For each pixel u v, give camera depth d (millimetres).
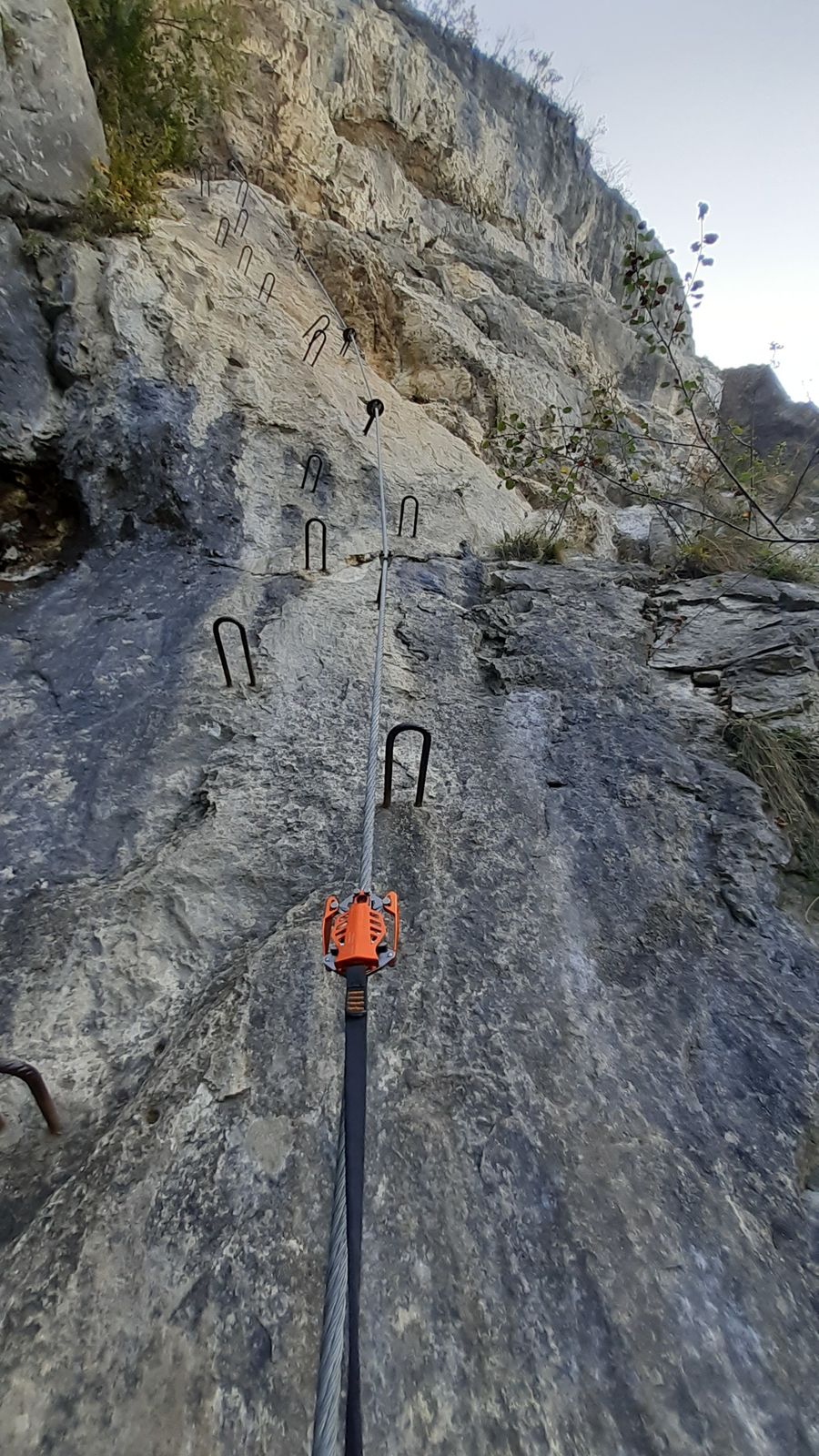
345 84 12039
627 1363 1465
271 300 6809
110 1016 2250
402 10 15672
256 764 3234
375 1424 1368
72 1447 1320
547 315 13242
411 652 4145
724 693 3949
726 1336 1513
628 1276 1602
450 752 3414
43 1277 1566
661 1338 1502
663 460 10672
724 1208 1749
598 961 2416
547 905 2615
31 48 4934
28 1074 1883
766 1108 2002
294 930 2432
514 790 3188
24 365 4637
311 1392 1416
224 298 6098
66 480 4641
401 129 13352
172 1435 1341
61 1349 1453
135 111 6434
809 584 5250
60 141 5105
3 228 4785
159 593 4238
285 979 2252
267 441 5336
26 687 3549
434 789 3158
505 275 13328
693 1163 1844
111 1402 1380
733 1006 2295
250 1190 1738
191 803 3092
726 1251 1660
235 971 2330
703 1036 2195
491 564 5656
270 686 3699
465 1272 1598
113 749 3277
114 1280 1562
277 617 4191
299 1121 1887
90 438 4656
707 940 2531
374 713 2848
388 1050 2062
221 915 2564
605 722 3666
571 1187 1764
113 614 4062
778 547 6113
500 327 10984
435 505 6059
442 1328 1507
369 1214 1694
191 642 3916
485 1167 1796
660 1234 1681
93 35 5973
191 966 2414
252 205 8156
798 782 3371
